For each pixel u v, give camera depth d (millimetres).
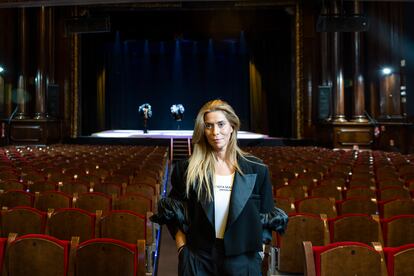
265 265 2525
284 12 20500
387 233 3990
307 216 3896
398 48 17141
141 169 8914
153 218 2152
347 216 3975
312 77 19531
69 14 19844
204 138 2145
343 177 7879
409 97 16109
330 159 11516
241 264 2010
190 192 2072
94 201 5223
